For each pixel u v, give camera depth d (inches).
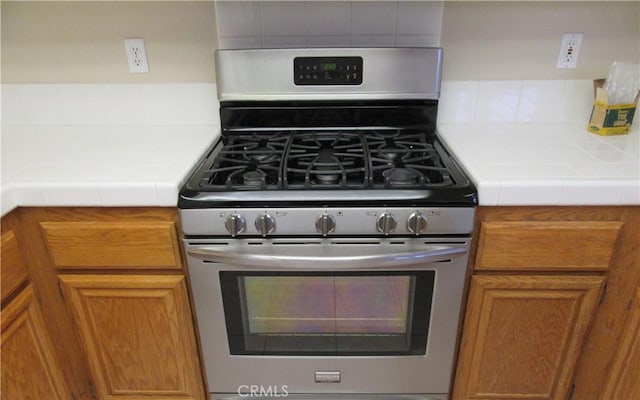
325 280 41.9
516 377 46.9
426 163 44.9
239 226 38.4
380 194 38.1
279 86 53.1
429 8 53.2
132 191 38.7
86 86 58.2
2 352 39.0
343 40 55.0
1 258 38.3
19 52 56.4
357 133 54.4
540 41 55.1
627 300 42.3
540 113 58.4
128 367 47.5
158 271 42.5
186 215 38.8
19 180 39.3
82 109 59.4
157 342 45.8
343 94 53.2
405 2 52.9
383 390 48.0
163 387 48.6
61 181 39.1
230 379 47.7
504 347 45.1
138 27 55.4
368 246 39.8
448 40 55.3
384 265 39.4
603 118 51.1
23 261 41.3
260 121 55.1
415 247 39.8
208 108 59.0
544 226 39.5
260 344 46.1
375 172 42.7
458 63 56.3
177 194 38.8
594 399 47.5
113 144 51.0
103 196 38.9
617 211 39.1
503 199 38.1
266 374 47.4
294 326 45.3
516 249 40.3
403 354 45.8
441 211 38.2
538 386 47.3
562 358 45.6
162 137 54.1
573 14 53.6
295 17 53.8
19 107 59.2
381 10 53.4
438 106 57.5
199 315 43.9
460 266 40.8
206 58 56.8
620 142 48.8
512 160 42.9
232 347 45.7
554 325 43.9
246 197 38.1
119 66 57.4
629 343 42.6
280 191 38.4
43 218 40.6
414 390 47.9
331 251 39.8
